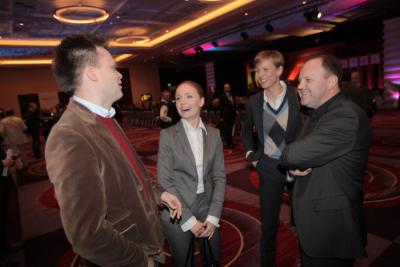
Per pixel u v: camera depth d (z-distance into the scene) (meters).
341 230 1.23
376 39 12.36
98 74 0.93
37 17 7.67
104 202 0.79
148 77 19.47
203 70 21.33
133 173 0.97
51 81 16.48
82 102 0.94
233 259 2.28
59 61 0.91
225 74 19.64
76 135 0.80
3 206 2.62
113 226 0.86
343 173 1.22
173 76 22.17
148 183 1.17
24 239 2.88
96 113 0.96
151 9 7.77
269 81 1.77
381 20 10.90
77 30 9.45
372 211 2.87
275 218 1.92
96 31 9.75
